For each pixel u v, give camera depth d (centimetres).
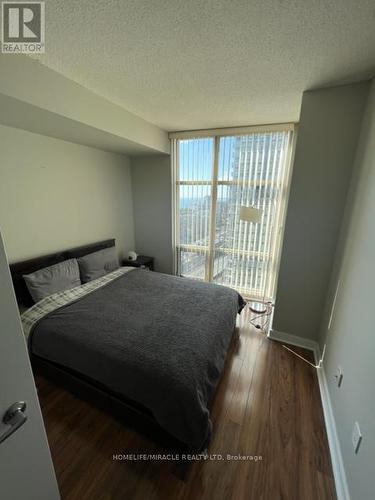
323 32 126
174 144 341
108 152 326
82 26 122
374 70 162
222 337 180
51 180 249
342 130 189
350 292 158
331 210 205
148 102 226
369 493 94
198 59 153
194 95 209
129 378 136
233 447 142
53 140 247
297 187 212
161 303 211
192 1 106
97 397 163
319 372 202
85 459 134
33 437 81
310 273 225
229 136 312
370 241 134
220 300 220
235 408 168
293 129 278
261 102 223
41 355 174
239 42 136
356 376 128
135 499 117
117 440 144
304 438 149
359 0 104
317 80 178
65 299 215
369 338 118
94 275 278
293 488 123
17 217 220
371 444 99
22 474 79
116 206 353
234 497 119
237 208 333
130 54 148
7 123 197
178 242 385
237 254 352
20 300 218
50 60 154
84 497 118
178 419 123
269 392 183
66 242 275
